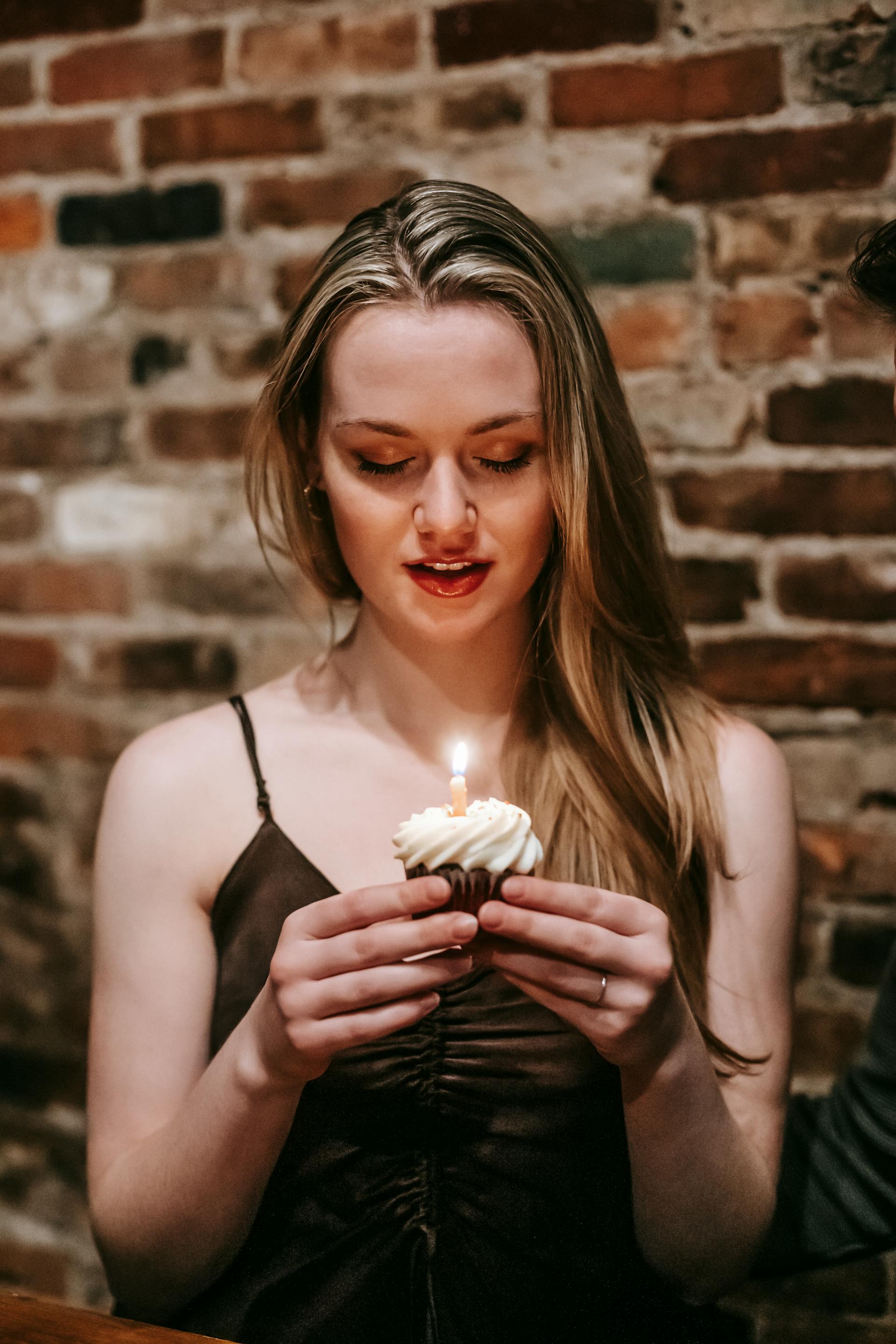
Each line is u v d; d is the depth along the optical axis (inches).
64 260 67.5
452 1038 48.4
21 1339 42.9
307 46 63.7
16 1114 70.1
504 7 61.4
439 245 46.5
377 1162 48.4
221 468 66.5
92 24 65.9
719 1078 50.1
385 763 50.7
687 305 60.9
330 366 47.4
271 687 53.0
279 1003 43.5
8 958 70.3
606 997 43.9
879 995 53.9
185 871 50.0
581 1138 48.7
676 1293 49.4
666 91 60.2
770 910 50.7
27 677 69.5
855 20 58.2
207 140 65.3
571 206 61.7
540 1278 48.2
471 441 46.6
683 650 53.3
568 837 50.4
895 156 58.4
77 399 67.9
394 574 47.7
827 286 59.5
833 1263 53.1
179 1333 43.2
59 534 68.6
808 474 60.4
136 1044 49.5
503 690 51.0
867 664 60.4
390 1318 48.1
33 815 69.8
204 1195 46.4
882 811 60.8
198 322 66.2
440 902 42.5
